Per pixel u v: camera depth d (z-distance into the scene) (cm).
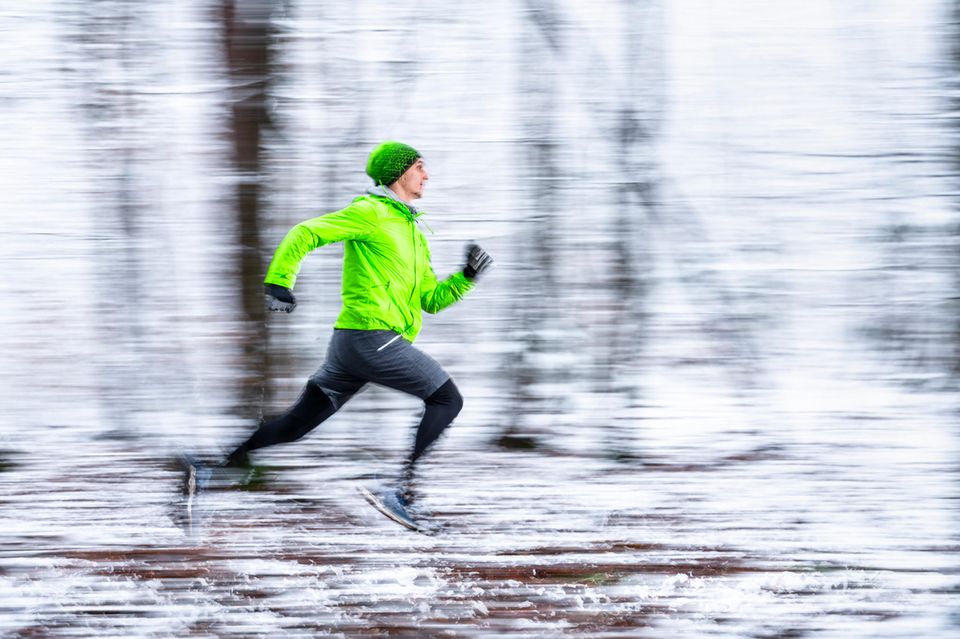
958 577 532
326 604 493
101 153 929
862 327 990
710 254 952
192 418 895
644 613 481
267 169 858
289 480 772
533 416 914
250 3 834
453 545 600
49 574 540
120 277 945
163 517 662
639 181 921
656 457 824
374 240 575
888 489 720
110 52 896
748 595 507
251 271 871
